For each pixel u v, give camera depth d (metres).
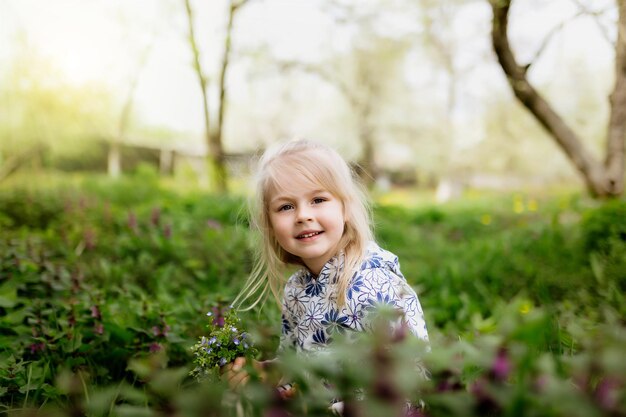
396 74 24.02
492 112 24.61
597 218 4.84
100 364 2.33
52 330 2.38
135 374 2.15
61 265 3.86
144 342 2.42
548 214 8.88
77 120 17.28
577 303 3.46
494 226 9.17
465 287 4.37
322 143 2.02
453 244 7.49
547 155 25.03
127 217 6.14
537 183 25.14
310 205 1.88
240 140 24.70
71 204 7.22
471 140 24.89
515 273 4.42
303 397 0.87
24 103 15.66
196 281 4.12
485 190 24.27
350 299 1.84
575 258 4.47
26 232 5.45
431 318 3.50
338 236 1.91
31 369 2.03
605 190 7.59
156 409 1.19
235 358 1.63
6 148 15.45
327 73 22.33
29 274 3.28
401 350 0.82
